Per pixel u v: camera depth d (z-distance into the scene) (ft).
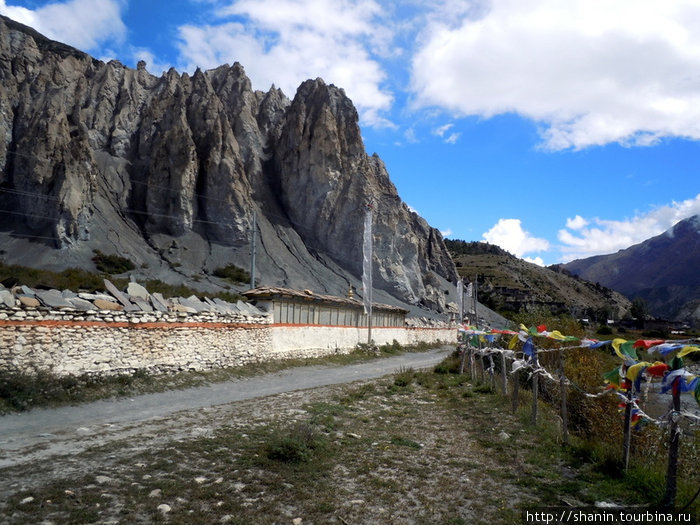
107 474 25.75
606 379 30.63
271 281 214.90
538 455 33.53
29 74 249.96
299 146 285.02
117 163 250.37
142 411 43.37
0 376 41.29
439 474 29.25
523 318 79.82
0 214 199.31
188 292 150.00
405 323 151.23
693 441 39.11
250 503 23.21
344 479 27.53
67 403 42.83
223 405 47.50
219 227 238.27
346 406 48.88
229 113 303.48
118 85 281.54
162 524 20.36
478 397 55.98
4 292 44.09
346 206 275.80
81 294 52.54
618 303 548.31
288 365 79.97
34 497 22.11
